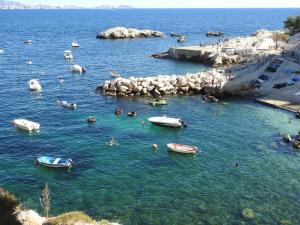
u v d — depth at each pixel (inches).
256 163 2062.0
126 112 2955.2
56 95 3454.7
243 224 1502.2
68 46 7042.3
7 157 2112.5
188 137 2456.9
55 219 1197.1
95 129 2573.8
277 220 1531.7
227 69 4084.6
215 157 2145.7
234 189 1777.8
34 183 1819.6
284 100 3164.4
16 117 2832.2
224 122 2741.1
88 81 4065.0
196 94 3494.1
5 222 1135.6
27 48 6683.1
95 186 1798.7
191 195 1724.9
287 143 2330.2
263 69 3836.1
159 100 3189.0
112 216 1556.3
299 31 6250.0
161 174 1932.8
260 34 7539.4
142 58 5664.4
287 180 1865.2
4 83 3900.1
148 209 1609.3
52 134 2476.6
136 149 2246.6
